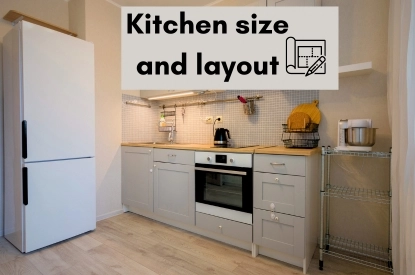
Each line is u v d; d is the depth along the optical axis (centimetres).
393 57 143
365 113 180
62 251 184
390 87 156
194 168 213
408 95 117
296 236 158
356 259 172
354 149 157
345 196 180
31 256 175
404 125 125
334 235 195
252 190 178
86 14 241
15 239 189
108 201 263
